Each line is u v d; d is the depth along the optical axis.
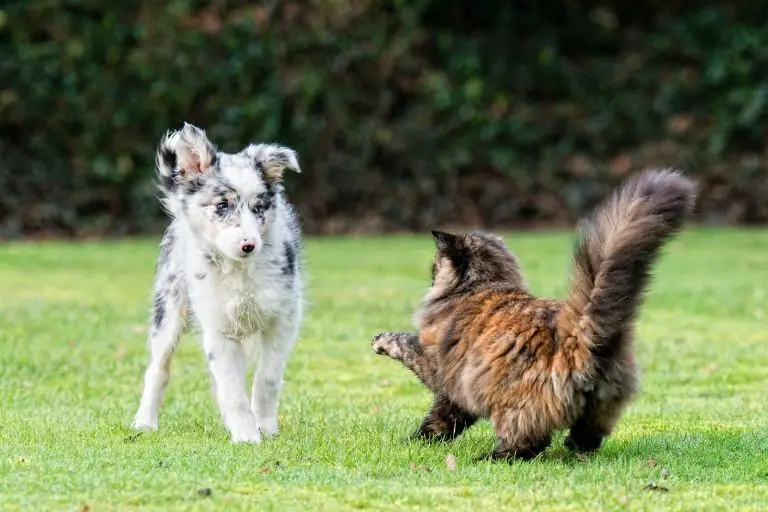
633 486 7.30
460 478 7.47
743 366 12.84
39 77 26.14
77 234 26.41
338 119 27.48
